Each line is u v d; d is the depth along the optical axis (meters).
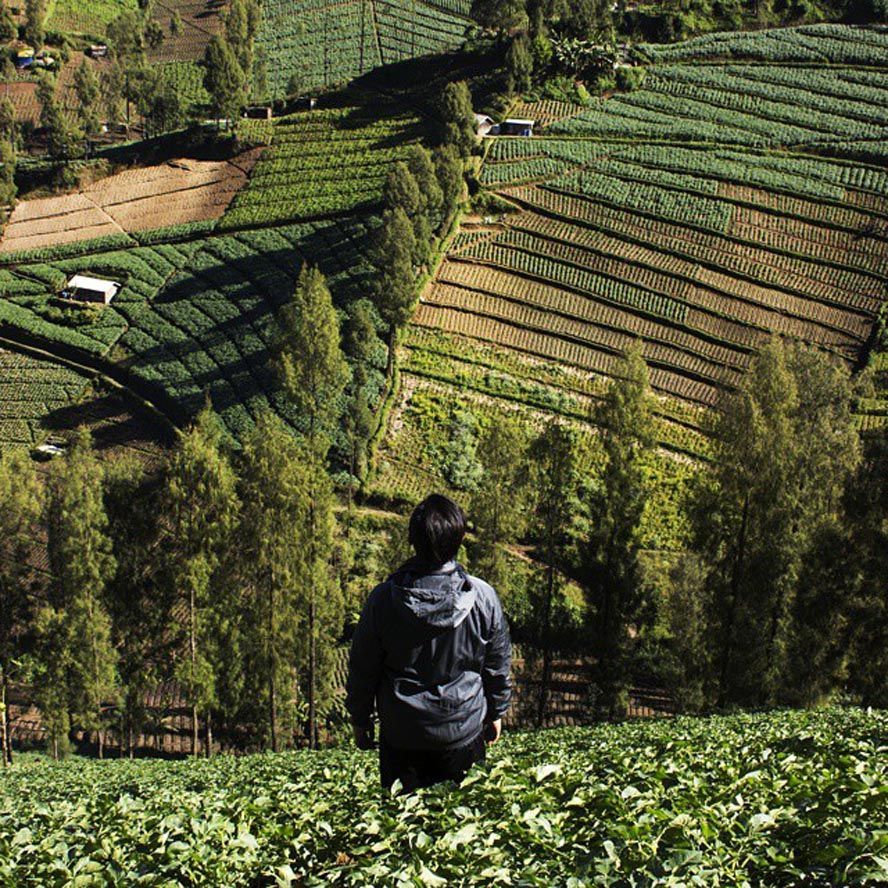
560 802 9.20
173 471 43.66
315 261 97.56
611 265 93.88
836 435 49.41
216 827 9.57
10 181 117.62
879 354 85.38
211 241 104.62
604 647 45.12
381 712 8.98
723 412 41.56
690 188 100.25
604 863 7.59
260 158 117.75
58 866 8.86
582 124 108.44
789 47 120.88
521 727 50.78
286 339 70.62
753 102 112.56
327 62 148.00
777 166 102.75
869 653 38.72
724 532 41.09
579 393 83.56
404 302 81.00
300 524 43.84
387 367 84.25
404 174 86.75
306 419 81.25
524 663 56.62
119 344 94.38
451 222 96.50
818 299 90.50
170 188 116.94
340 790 11.62
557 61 116.62
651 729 27.16
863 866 7.15
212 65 119.94
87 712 46.22
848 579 38.38
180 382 88.25
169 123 133.00
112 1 184.88
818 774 9.93
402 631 8.62
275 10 160.12
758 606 40.53
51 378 92.62
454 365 85.31
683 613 45.66
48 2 179.62
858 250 94.44
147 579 45.81
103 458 83.50
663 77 117.31
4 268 107.12
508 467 47.28
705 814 8.45
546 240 96.50
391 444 78.00
